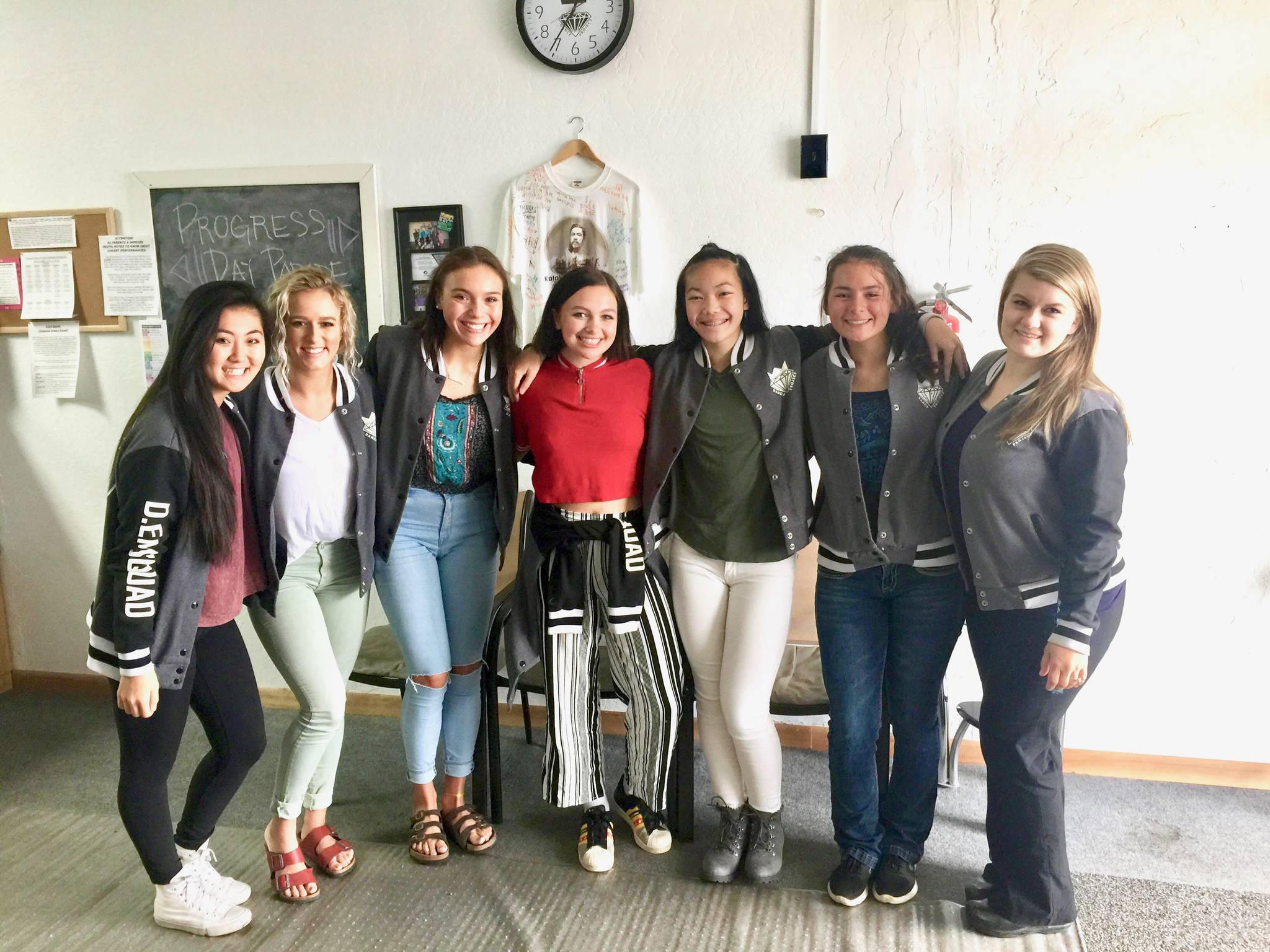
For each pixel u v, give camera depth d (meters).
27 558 3.17
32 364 3.01
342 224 2.75
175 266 2.86
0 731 2.91
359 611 2.03
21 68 2.86
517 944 1.88
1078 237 2.39
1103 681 2.56
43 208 2.92
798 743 2.79
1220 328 2.36
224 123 2.78
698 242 2.58
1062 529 1.71
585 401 1.96
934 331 1.82
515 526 2.72
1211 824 2.33
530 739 2.80
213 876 1.96
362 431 1.91
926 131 2.42
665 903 2.01
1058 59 2.33
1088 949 1.84
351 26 2.67
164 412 1.65
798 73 2.46
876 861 2.04
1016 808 1.82
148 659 1.65
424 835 2.16
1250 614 2.45
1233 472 2.40
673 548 2.04
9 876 2.14
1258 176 2.28
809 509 1.96
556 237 2.64
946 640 1.90
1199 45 2.26
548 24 2.53
